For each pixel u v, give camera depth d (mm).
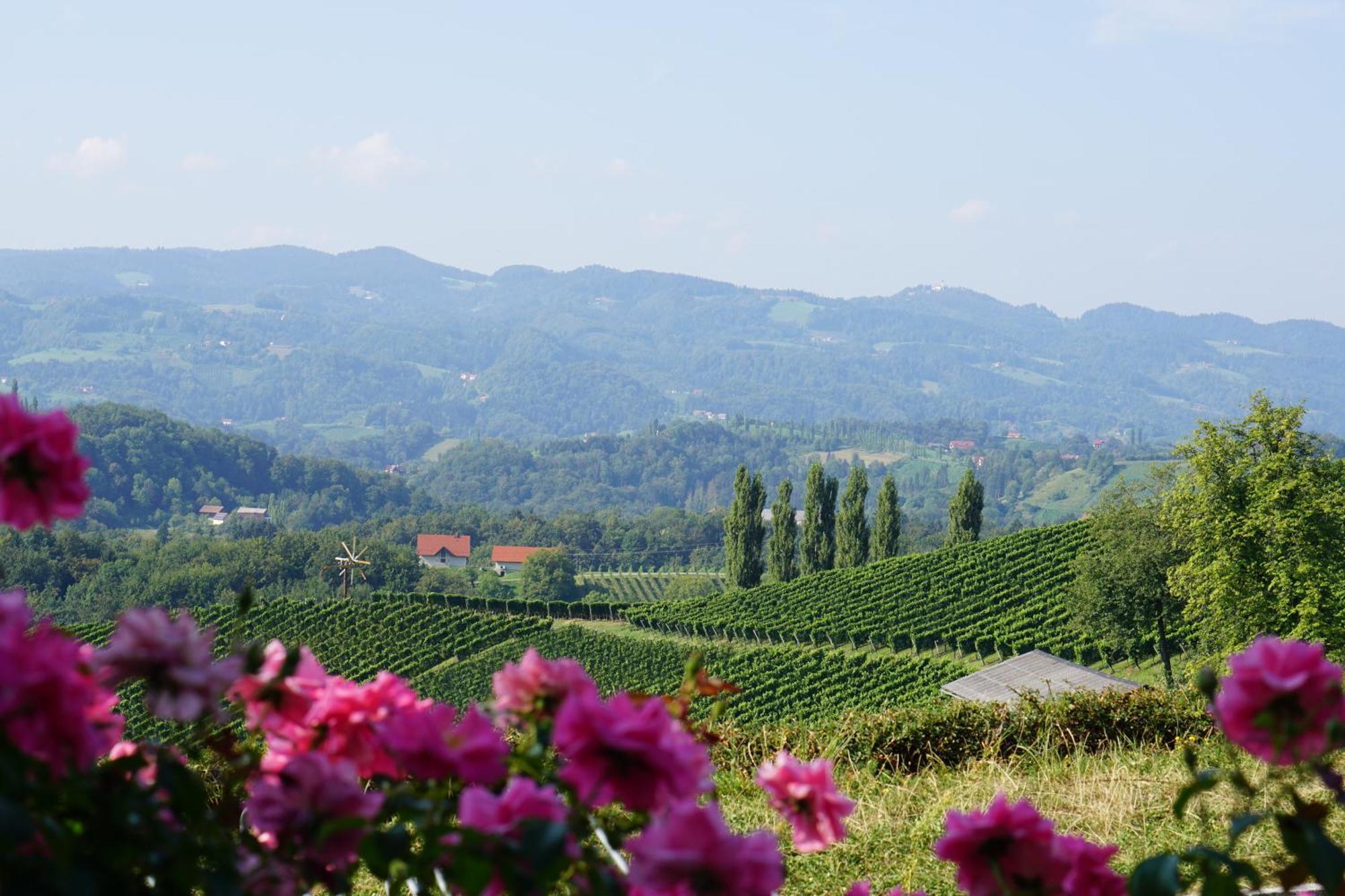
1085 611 55094
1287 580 41688
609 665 83125
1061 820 9523
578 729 2512
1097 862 2975
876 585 91625
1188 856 2768
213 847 2533
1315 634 41062
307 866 2717
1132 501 54219
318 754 2754
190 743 2918
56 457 2404
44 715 2201
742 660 77562
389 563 158500
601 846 4059
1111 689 14922
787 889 8180
